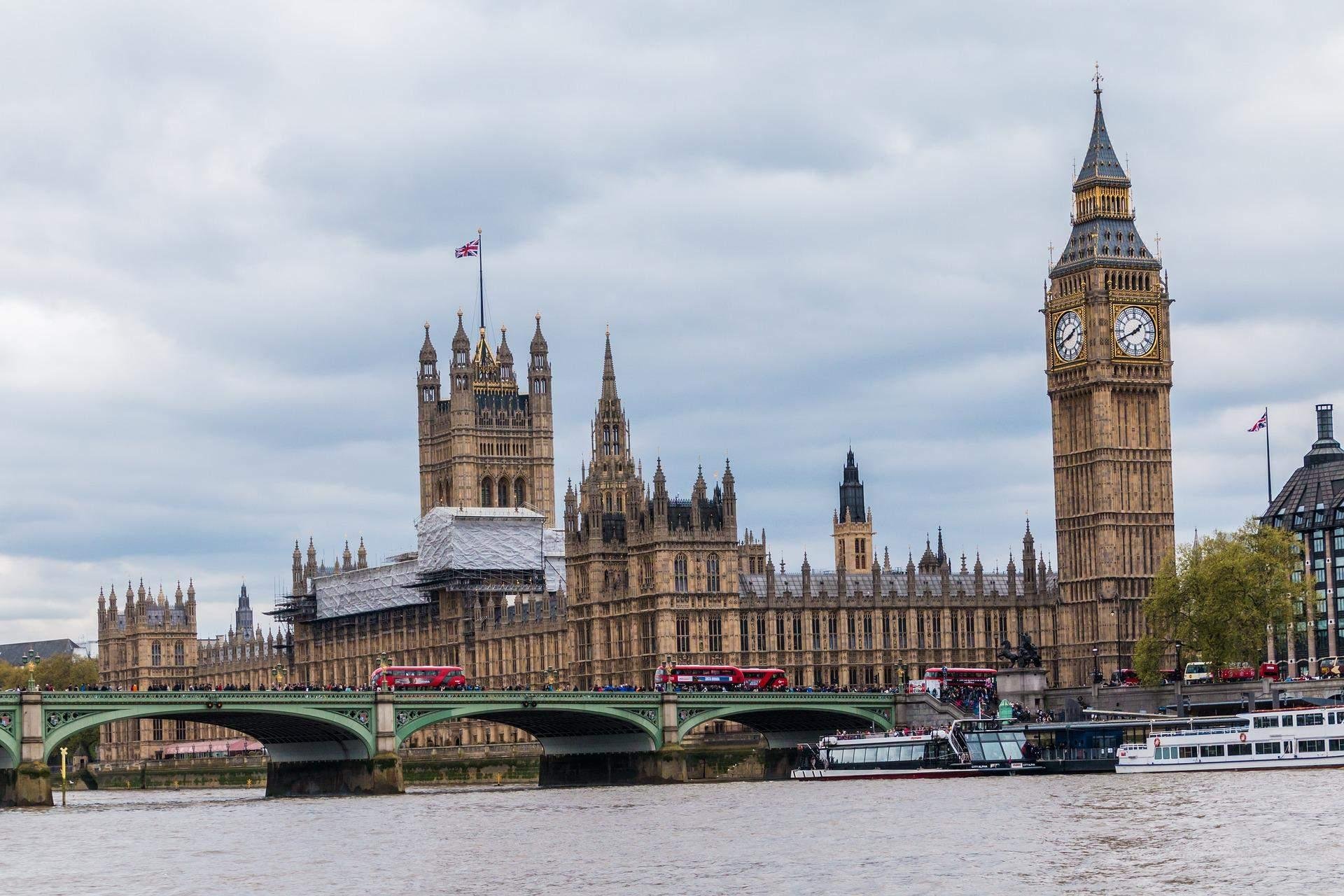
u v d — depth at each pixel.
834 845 192.62
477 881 177.62
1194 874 167.38
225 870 189.00
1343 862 170.62
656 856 190.12
